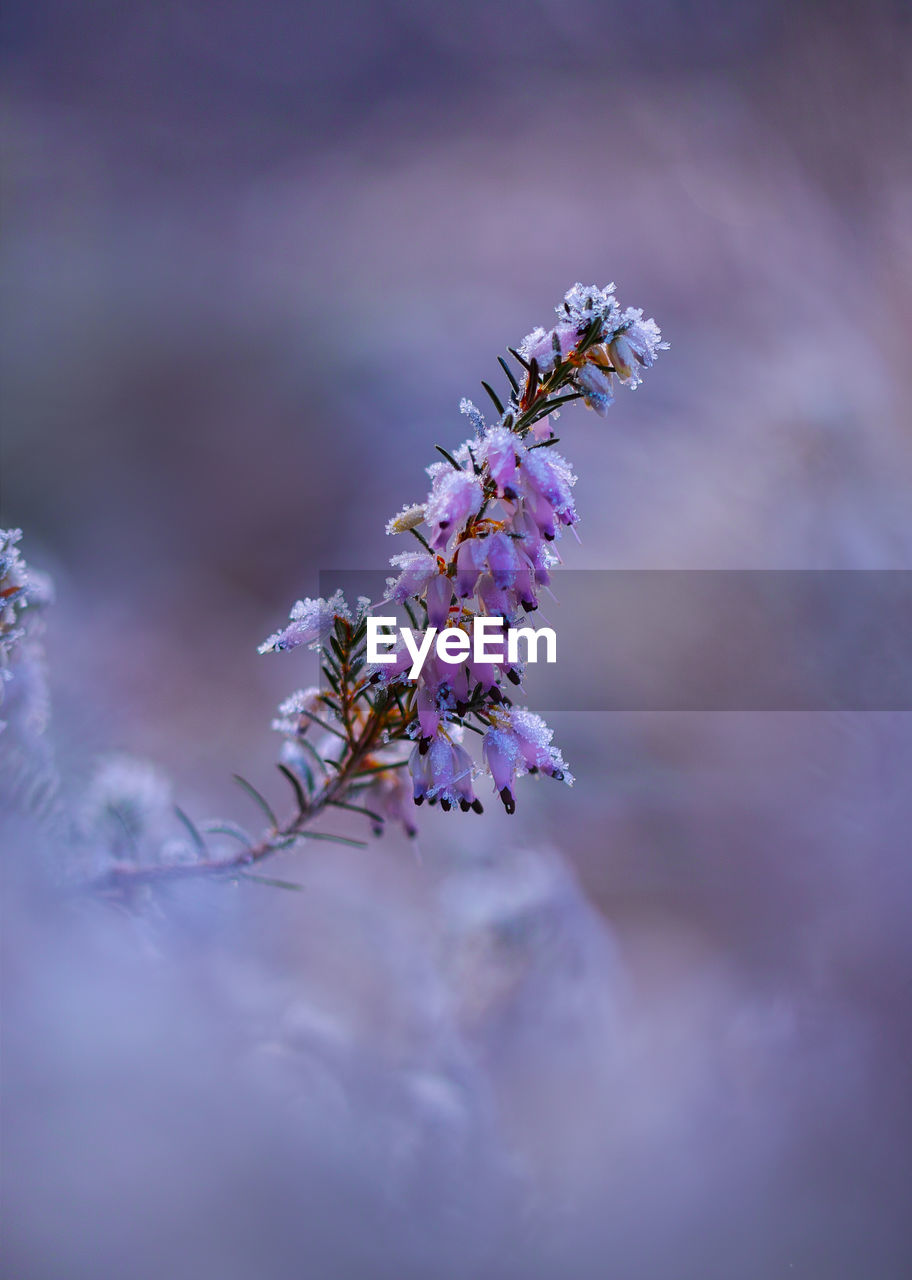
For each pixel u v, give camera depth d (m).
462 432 0.77
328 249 1.03
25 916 0.24
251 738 0.45
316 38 1.43
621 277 0.88
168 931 0.25
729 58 0.85
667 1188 0.28
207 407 0.77
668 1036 0.32
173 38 1.45
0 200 1.09
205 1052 0.25
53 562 0.59
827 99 0.64
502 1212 0.27
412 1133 0.27
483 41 1.36
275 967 0.29
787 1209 0.28
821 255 0.60
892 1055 0.32
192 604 0.58
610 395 0.20
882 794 0.40
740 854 0.40
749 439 0.50
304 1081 0.26
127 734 0.39
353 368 0.83
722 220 0.80
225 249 1.04
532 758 0.20
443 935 0.32
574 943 0.32
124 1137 0.24
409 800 0.22
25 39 1.43
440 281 0.96
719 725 0.43
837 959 0.36
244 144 1.27
